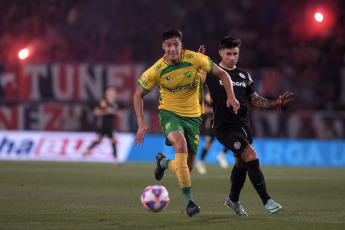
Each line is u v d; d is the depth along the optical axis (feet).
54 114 245.24
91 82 249.55
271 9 314.35
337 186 132.46
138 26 320.29
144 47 313.32
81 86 249.75
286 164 219.20
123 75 249.34
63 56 308.81
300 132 230.89
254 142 225.56
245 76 81.35
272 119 231.30
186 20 322.34
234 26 317.22
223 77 76.13
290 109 248.32
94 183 131.75
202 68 76.74
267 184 136.46
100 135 200.85
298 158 219.00
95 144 203.31
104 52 309.42
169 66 76.23
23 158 224.12
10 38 314.35
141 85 77.56
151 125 239.30
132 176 152.46
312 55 287.28
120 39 315.58
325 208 90.89
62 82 249.55
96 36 314.55
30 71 249.55
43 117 245.04
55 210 82.99
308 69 268.41
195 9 322.75
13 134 228.63
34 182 131.03
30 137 228.02
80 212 81.10
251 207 92.58
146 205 71.61
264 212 85.46
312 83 253.03
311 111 248.73
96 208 86.58
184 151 74.74
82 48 310.86
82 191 113.80
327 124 229.66
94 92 249.75
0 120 245.45
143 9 327.06
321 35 298.15
